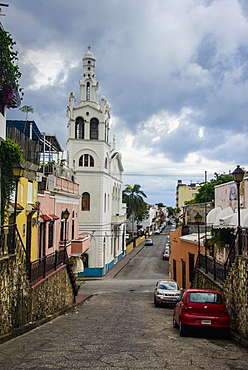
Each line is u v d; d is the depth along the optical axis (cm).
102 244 3900
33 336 968
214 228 1806
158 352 775
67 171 2741
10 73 1025
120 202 5272
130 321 1311
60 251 1695
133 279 3672
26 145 1491
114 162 4747
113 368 636
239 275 1080
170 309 1822
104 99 4031
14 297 995
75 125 4016
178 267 2922
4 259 923
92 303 2047
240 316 1046
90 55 4184
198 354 773
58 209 1969
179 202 11150
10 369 630
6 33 983
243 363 707
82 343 862
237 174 1197
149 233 9156
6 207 1174
